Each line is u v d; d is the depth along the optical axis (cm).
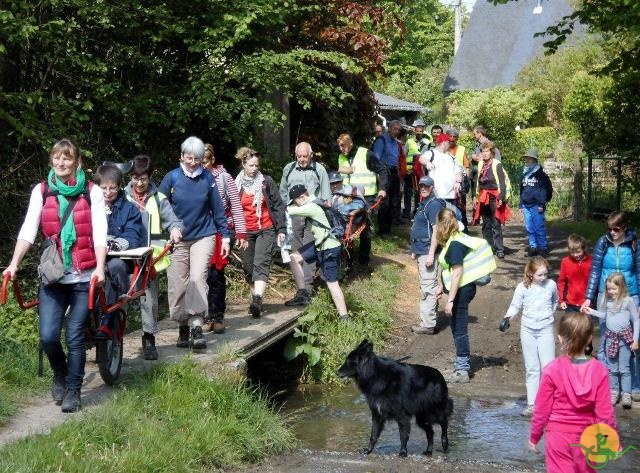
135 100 1197
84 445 620
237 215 968
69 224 676
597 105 2184
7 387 739
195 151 860
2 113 1041
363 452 774
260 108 1266
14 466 567
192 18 1217
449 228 995
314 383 1054
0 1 1038
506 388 992
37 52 1123
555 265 1531
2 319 887
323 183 1184
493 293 1360
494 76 4459
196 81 1235
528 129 3306
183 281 873
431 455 771
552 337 897
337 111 1708
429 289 1167
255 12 1228
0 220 1166
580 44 3197
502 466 716
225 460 688
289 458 733
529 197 1590
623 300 905
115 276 741
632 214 1966
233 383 808
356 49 1595
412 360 1087
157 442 648
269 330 979
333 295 1105
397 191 1805
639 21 1280
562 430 561
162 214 838
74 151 681
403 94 4597
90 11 1127
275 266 1276
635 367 923
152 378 772
